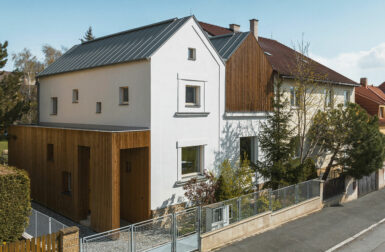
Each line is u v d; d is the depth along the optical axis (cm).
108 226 1248
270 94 1912
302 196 1603
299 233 1347
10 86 2014
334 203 1814
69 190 1555
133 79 1428
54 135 1566
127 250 988
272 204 1424
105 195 1262
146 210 1348
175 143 1445
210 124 1595
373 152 1817
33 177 1742
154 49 1366
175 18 1587
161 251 1031
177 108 1452
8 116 1905
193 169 1558
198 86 1547
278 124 1647
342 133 1875
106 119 1584
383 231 1416
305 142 2136
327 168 2016
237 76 1725
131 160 1418
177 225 1077
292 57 2598
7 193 1030
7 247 824
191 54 1519
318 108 2180
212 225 1173
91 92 1667
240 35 1798
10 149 1970
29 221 1154
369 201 1909
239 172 1449
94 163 1312
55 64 2017
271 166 1625
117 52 1590
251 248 1180
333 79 2409
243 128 1769
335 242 1277
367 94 3647
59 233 852
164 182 1402
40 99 2070
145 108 1371
